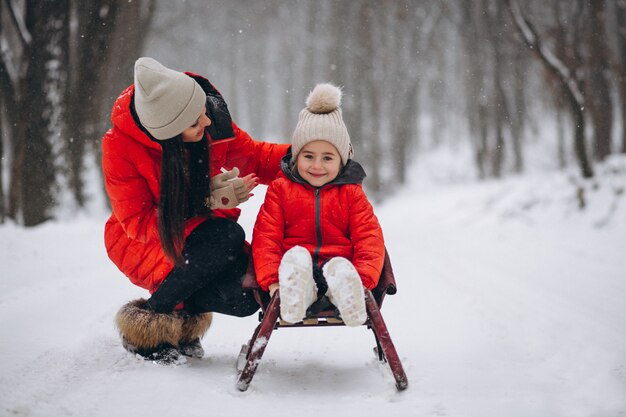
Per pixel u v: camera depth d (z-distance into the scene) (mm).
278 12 39531
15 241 8281
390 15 31391
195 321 3217
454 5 30922
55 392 2598
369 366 3207
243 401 2588
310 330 4117
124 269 3170
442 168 37094
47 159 11305
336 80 31094
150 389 2666
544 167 33906
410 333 4066
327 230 3080
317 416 2424
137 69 2842
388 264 3020
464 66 30922
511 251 8930
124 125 2943
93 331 3730
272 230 3000
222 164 3367
